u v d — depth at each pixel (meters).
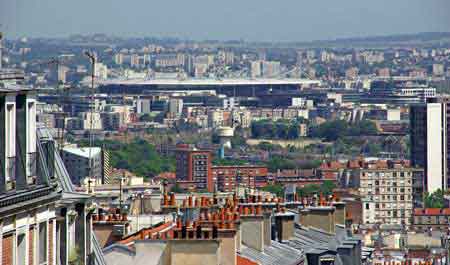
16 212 126.75
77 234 141.88
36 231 130.00
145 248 164.25
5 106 126.69
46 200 130.88
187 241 163.50
